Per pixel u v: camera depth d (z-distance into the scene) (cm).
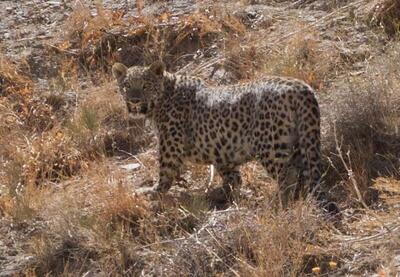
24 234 1307
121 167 1486
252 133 1284
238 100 1305
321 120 1405
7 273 1230
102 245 1243
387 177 1296
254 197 1323
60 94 1706
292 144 1256
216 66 1702
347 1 1814
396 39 1627
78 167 1507
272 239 1152
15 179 1452
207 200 1334
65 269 1206
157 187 1374
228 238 1191
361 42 1669
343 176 1324
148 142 1559
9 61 1811
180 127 1366
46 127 1631
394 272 1087
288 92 1246
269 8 1858
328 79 1570
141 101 1362
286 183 1261
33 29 1933
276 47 1705
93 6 2000
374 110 1390
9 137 1583
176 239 1212
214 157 1344
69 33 1877
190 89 1370
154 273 1188
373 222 1202
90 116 1576
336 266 1140
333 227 1195
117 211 1293
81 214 1301
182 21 1817
